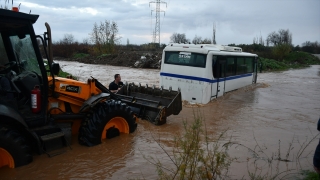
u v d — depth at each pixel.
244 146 6.30
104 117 6.01
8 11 4.59
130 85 9.10
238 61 13.56
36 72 5.43
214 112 9.70
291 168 5.14
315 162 4.04
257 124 8.31
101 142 6.08
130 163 5.21
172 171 4.85
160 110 7.66
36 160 5.10
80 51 51.53
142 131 7.13
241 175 4.80
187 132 5.03
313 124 8.46
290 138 7.03
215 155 4.59
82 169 4.91
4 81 4.88
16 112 4.74
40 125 5.27
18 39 5.32
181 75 11.27
